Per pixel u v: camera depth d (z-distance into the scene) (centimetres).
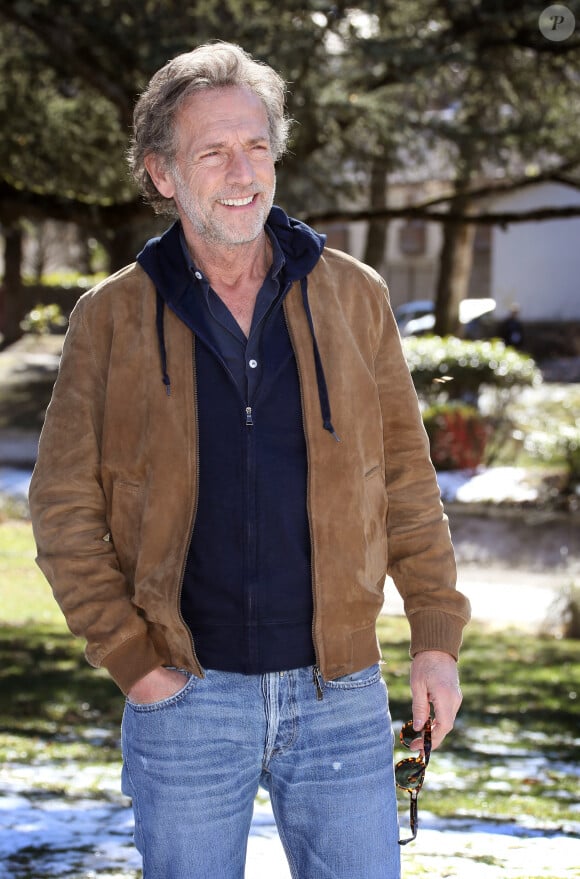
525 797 646
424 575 279
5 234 4362
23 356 4047
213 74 266
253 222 262
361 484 269
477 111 1891
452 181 2559
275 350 266
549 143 1862
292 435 264
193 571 262
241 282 270
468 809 608
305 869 268
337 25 1533
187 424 262
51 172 2070
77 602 263
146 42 1441
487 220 1870
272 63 1401
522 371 2156
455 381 2141
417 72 1592
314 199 2064
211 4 1470
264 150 267
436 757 779
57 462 270
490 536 1803
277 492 262
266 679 260
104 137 2022
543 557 1722
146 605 262
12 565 1723
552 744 843
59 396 274
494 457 2095
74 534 267
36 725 867
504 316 4016
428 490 283
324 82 1517
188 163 264
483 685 1085
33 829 508
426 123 1767
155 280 268
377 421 276
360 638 269
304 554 263
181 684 260
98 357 272
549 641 1322
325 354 268
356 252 4756
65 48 1504
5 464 2522
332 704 264
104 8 1475
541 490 1886
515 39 1688
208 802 259
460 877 425
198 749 258
